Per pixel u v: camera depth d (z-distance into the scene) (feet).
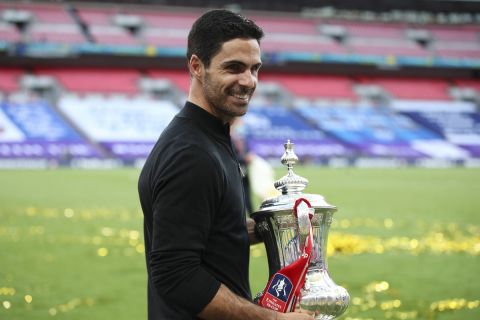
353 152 213.66
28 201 102.37
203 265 13.78
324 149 213.66
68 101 222.69
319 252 14.87
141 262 53.21
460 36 290.56
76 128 207.92
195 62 14.30
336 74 262.47
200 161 13.30
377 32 283.59
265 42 265.13
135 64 241.35
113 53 231.30
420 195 117.08
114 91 231.30
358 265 51.65
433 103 253.24
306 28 277.64
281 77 256.93
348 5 287.07
